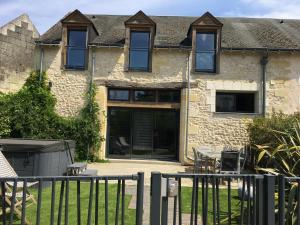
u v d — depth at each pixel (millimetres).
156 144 15000
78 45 14859
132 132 15023
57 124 14211
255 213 3877
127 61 14602
